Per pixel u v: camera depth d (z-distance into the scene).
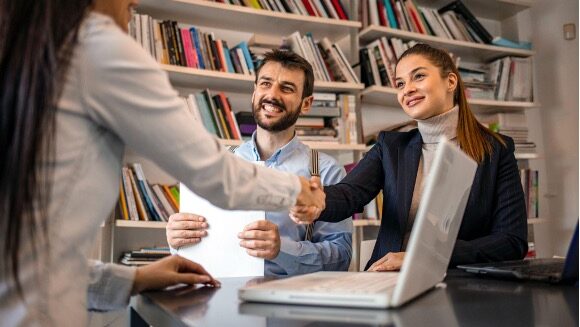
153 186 2.37
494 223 1.42
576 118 3.27
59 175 0.62
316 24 2.71
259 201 0.78
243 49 2.53
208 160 0.70
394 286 0.70
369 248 1.68
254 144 1.95
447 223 0.75
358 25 2.74
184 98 2.51
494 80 3.19
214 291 0.83
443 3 3.27
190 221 1.30
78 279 0.66
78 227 0.64
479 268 0.96
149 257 2.34
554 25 3.42
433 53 1.57
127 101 0.64
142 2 2.40
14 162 0.58
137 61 0.64
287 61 1.89
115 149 0.70
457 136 1.52
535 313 0.60
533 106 3.22
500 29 3.56
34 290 0.60
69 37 0.61
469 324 0.54
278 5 2.62
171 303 0.72
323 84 2.56
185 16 2.57
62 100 0.62
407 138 1.62
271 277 1.06
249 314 0.62
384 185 1.57
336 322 0.56
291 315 0.60
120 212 2.32
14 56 0.59
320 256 1.68
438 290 0.78
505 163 1.47
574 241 0.79
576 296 0.72
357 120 2.68
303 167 1.89
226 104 2.46
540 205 3.43
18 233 0.58
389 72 2.75
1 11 0.61
